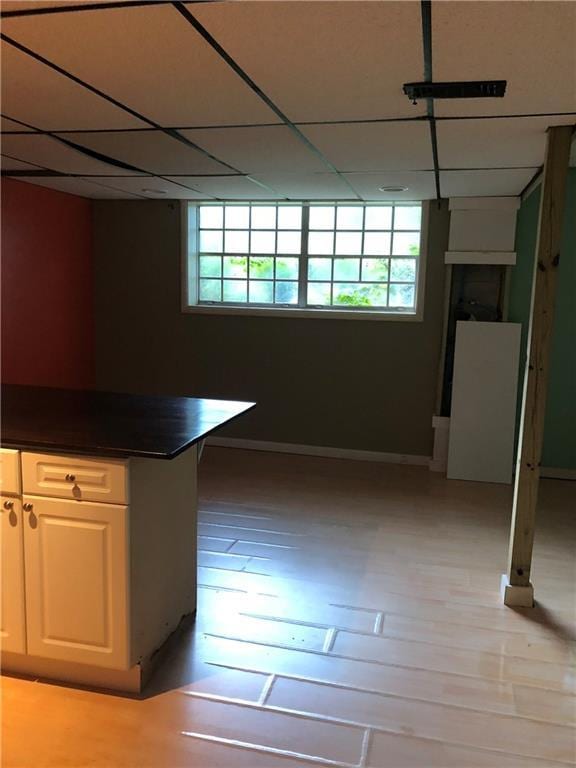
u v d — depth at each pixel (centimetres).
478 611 277
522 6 153
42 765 185
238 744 194
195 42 182
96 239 549
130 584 211
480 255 468
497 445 470
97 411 262
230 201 523
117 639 213
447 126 264
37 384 487
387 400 511
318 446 530
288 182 417
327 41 178
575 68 193
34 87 227
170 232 534
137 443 209
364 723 205
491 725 205
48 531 214
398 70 199
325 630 259
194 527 265
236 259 540
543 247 264
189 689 220
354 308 520
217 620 265
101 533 210
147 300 548
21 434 219
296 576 308
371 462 515
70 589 215
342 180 403
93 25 171
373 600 285
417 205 496
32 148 331
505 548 348
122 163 368
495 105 232
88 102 246
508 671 234
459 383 474
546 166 263
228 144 310
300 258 525
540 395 273
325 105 239
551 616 274
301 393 529
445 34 170
